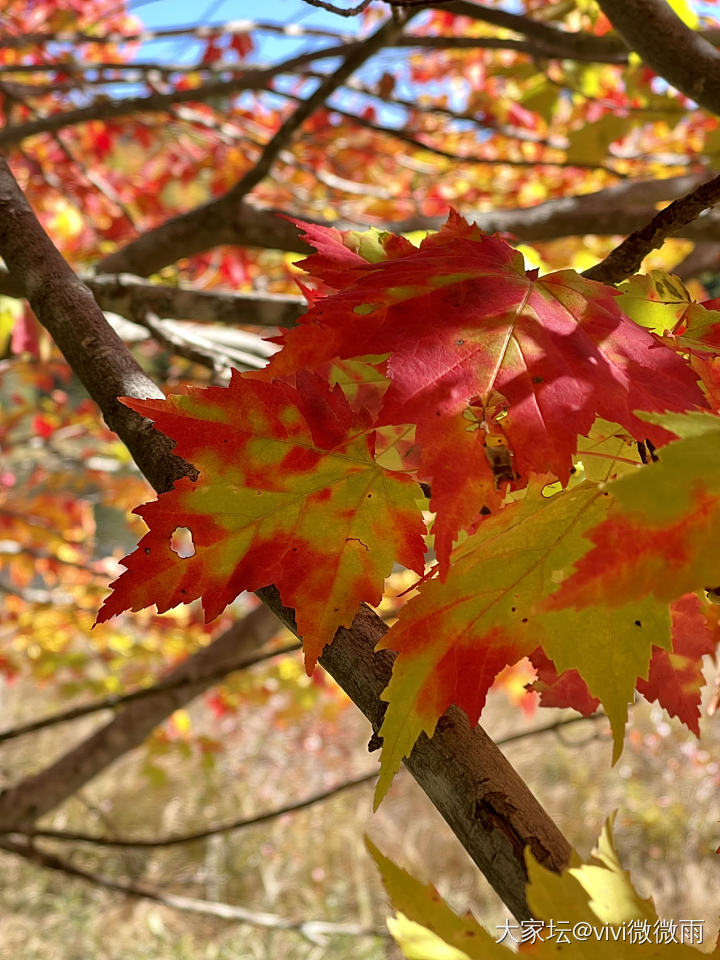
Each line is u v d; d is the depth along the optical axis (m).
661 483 0.40
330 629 0.51
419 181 2.77
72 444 3.61
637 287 0.55
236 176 2.90
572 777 4.52
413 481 0.52
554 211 1.42
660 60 0.76
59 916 3.63
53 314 0.62
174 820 4.28
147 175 3.53
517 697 2.80
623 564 0.40
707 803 4.23
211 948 3.50
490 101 2.65
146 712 1.88
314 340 0.51
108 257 1.44
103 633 2.67
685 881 3.76
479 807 0.46
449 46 1.49
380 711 0.49
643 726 4.60
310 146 2.59
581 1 1.41
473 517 0.46
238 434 0.51
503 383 0.47
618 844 4.09
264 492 0.51
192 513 0.51
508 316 0.48
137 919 3.63
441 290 0.49
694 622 0.54
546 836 0.46
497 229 1.42
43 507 3.24
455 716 0.48
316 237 0.59
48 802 1.83
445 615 0.48
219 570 0.51
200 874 3.89
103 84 2.08
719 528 0.40
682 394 0.47
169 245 1.43
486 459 0.46
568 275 0.50
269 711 4.69
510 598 0.48
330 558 0.51
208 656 1.92
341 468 0.52
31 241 0.64
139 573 0.51
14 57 2.78
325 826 4.31
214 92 1.65
